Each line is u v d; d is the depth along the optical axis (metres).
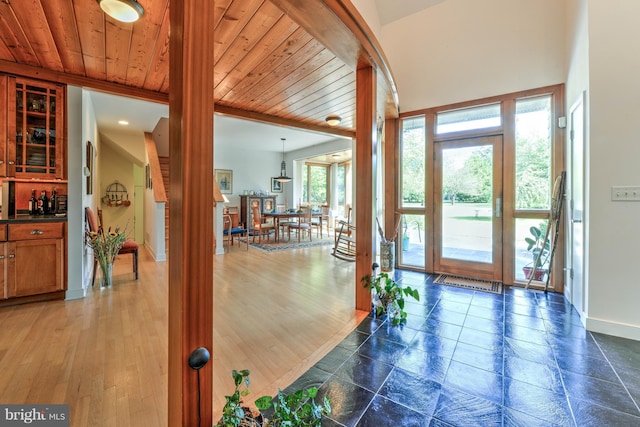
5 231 2.72
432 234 4.20
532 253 3.53
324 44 2.17
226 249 6.21
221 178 8.67
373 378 1.77
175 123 1.11
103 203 6.61
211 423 1.14
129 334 2.28
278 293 3.34
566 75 3.06
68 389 1.62
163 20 1.97
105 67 2.74
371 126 2.66
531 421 1.43
